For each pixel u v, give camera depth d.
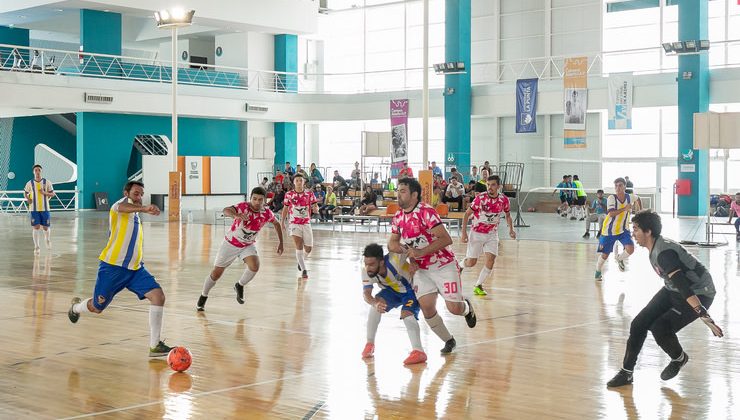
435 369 7.33
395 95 38.25
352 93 39.38
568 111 30.31
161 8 35.94
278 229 10.80
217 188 39.28
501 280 13.73
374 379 6.98
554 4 38.25
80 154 35.97
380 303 7.41
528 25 39.00
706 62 31.11
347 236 23.34
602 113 37.50
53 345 8.34
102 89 34.19
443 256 7.67
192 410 6.04
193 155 39.16
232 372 7.22
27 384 6.79
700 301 6.51
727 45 34.31
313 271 14.95
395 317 10.02
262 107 38.94
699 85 30.64
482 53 40.47
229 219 30.39
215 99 37.56
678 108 31.11
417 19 42.22
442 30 41.47
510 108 34.91
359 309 10.68
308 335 8.91
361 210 25.25
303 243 14.15
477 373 7.18
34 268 15.37
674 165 36.03
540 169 39.00
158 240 21.48
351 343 8.48
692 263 6.47
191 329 9.25
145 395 6.45
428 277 7.69
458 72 30.98
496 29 39.81
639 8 36.16
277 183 31.38
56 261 16.59
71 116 40.91
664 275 6.42
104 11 35.84
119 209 7.75
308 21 41.22
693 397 6.38
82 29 35.41
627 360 6.71
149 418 5.84
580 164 38.12
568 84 30.27
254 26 39.16
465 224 11.98
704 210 31.48
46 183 18.45
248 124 40.72
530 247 19.88
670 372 6.71
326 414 5.96
